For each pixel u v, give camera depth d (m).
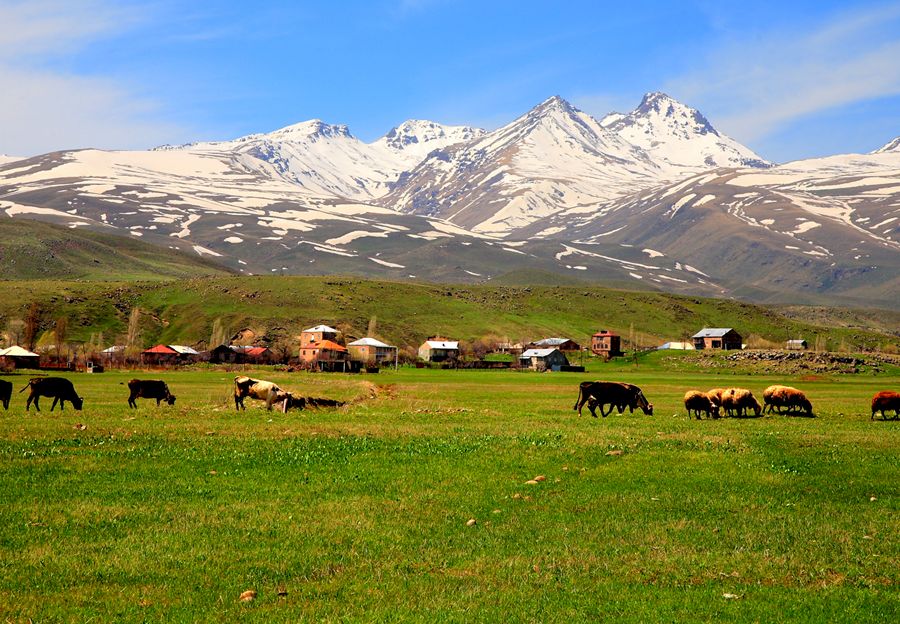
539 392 89.94
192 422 42.84
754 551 19.59
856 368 170.38
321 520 21.86
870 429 43.72
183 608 15.62
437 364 197.12
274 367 177.88
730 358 184.25
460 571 17.95
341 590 16.69
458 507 23.58
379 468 29.41
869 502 24.72
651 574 17.88
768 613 15.66
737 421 48.22
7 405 50.31
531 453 32.91
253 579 17.27
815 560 18.98
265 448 33.53
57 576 17.14
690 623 15.16
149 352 188.00
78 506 22.73
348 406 56.50
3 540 19.50
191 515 22.08
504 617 15.34
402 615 15.36
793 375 160.12
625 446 34.81
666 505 24.11
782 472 29.16
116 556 18.50
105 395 69.06
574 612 15.62
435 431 40.19
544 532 21.02
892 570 18.28
